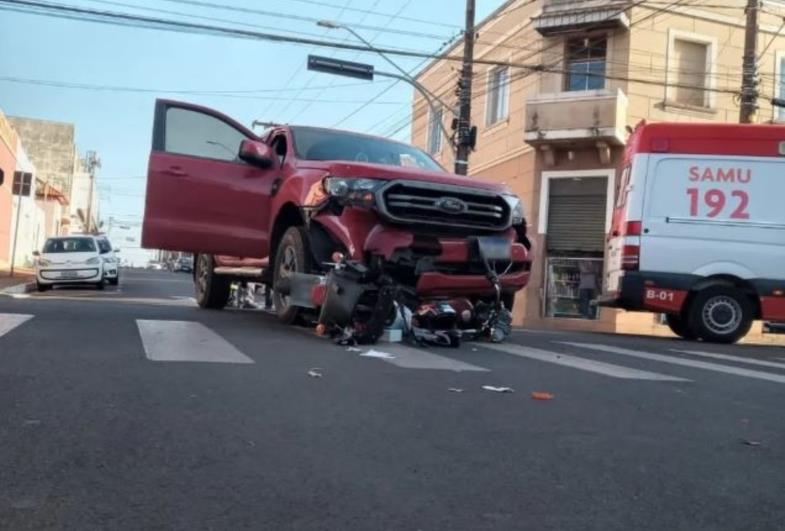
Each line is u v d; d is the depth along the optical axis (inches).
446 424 177.3
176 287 1020.5
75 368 210.5
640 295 448.5
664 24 813.9
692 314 447.2
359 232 288.5
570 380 240.5
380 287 288.4
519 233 321.4
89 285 908.6
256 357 244.8
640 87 807.1
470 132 776.3
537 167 848.9
